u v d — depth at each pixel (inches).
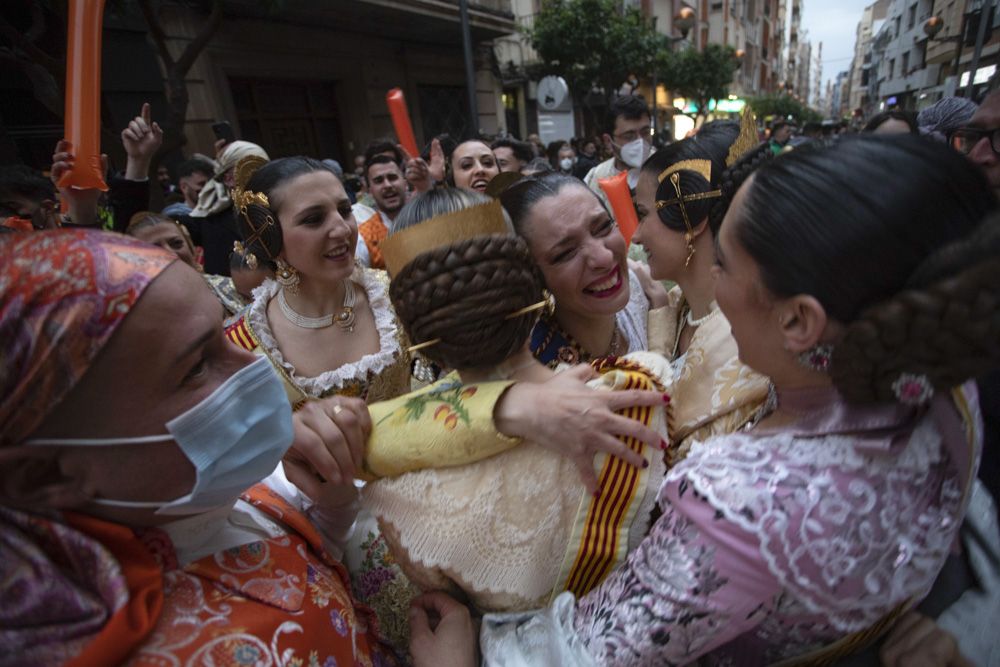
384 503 27.9
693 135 46.1
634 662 21.8
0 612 19.4
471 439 25.1
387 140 149.7
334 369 53.4
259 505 30.0
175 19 252.4
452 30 383.6
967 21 240.7
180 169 143.9
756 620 21.0
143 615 20.3
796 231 18.3
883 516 19.6
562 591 26.5
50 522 20.3
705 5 964.0
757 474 20.2
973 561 26.7
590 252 42.9
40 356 18.3
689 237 41.8
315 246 49.1
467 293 24.9
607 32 437.1
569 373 27.4
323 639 25.5
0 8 161.9
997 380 37.6
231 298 75.9
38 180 98.0
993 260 15.6
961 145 68.9
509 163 149.9
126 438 20.9
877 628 24.5
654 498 26.1
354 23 335.6
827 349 19.9
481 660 28.4
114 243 20.4
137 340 20.0
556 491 25.5
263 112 315.3
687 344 46.9
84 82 36.7
